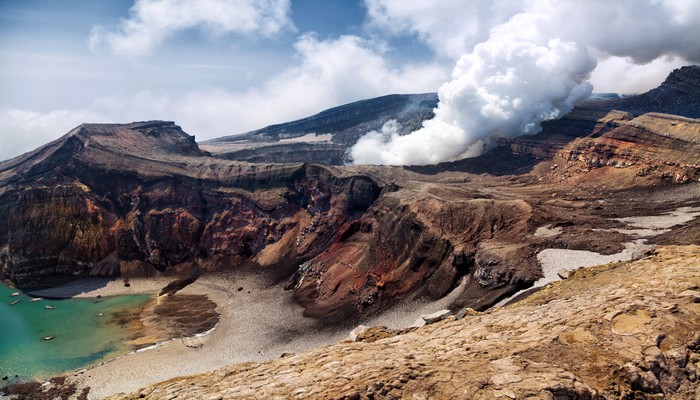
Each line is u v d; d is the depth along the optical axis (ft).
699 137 602.85
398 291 419.95
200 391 86.89
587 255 321.52
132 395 94.73
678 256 133.80
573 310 101.30
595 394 70.38
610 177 650.84
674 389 74.08
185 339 415.85
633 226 381.19
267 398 76.02
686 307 88.58
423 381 75.05
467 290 357.41
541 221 412.98
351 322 387.55
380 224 515.91
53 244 640.99
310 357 97.60
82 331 451.94
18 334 447.83
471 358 83.71
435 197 504.43
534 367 77.05
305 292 501.56
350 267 499.51
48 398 318.45
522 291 303.89
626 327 86.38
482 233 424.05
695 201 467.11
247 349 380.17
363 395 71.92
